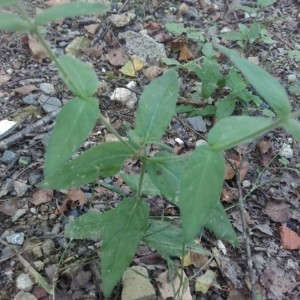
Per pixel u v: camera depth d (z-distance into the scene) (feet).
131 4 1.76
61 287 0.98
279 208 1.22
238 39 1.64
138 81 1.47
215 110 1.41
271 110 1.48
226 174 1.26
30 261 1.01
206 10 1.85
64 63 0.77
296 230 1.19
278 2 2.00
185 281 0.99
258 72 0.74
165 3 1.82
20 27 0.68
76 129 0.73
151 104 0.84
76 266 1.00
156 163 0.81
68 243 1.04
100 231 0.95
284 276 1.09
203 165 0.69
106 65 1.53
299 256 1.13
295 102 1.54
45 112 1.33
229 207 1.15
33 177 1.17
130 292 0.96
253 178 1.29
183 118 1.40
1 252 1.02
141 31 1.67
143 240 0.92
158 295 0.98
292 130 0.70
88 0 1.69
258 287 1.05
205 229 1.12
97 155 0.80
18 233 1.06
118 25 1.65
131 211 0.85
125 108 1.39
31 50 1.49
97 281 0.99
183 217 0.67
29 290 0.97
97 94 1.40
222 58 1.61
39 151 1.23
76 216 1.10
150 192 0.94
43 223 1.08
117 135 0.79
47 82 1.42
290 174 1.32
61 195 1.14
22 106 1.34
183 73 1.54
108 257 0.83
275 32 1.82
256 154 1.35
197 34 1.61
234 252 1.10
